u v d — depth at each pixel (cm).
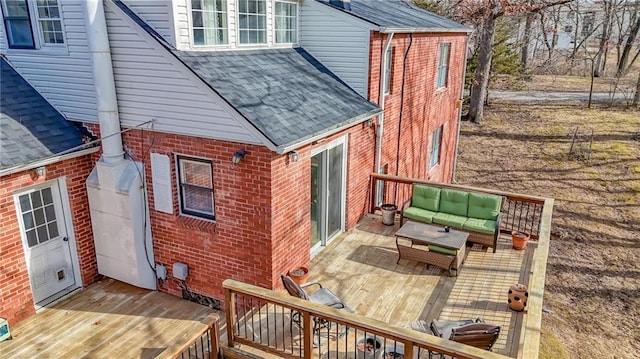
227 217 768
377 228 1045
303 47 1060
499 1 2386
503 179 2142
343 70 1023
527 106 3042
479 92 2786
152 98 768
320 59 1046
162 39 740
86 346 718
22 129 793
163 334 748
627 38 3131
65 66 843
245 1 884
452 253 826
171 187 808
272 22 962
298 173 781
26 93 872
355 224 1064
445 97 1700
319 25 1020
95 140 848
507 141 2541
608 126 2558
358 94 1016
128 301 846
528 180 2114
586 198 1933
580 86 3488
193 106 732
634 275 1424
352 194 1020
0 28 891
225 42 855
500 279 826
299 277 781
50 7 822
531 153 2369
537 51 3506
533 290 640
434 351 516
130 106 796
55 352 704
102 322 780
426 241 835
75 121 873
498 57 2817
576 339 1141
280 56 969
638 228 1706
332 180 945
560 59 3722
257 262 763
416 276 839
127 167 830
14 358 689
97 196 853
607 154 2247
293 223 793
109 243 877
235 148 723
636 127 2498
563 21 3164
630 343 1130
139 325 773
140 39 740
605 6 2747
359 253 925
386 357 621
